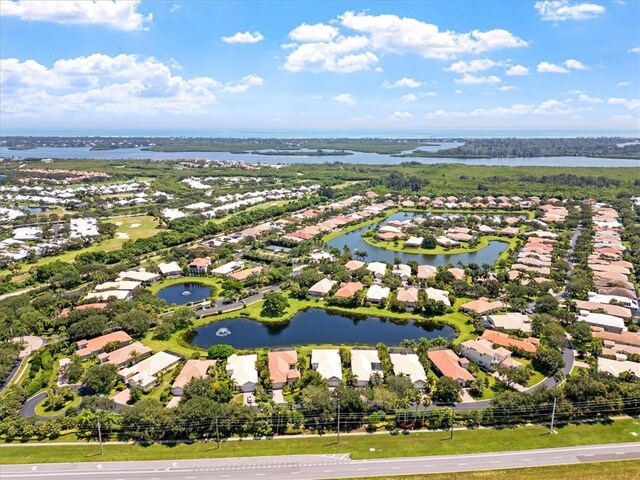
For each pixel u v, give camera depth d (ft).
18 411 372.79
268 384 406.82
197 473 303.89
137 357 453.58
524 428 351.46
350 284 644.69
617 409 366.02
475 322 534.37
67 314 547.49
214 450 326.85
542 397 362.53
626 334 490.90
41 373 432.25
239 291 636.89
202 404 349.82
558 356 433.07
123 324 507.71
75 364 420.77
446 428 352.69
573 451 325.01
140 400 375.86
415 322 553.64
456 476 300.81
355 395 363.35
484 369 442.50
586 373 410.72
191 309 564.30
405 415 353.92
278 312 571.28
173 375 424.87
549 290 627.87
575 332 486.38
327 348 483.92
